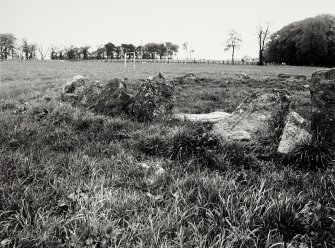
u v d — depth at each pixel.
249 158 7.04
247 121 8.61
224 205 4.62
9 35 156.12
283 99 8.70
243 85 24.78
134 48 183.62
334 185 5.48
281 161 7.11
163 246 3.82
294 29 107.50
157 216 4.51
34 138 8.43
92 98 12.70
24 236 3.89
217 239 4.09
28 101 14.75
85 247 3.82
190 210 4.66
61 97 14.84
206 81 27.11
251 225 4.21
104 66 72.75
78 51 164.38
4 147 7.47
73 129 9.41
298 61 109.50
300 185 5.85
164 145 7.84
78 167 6.33
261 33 99.56
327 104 7.67
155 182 5.78
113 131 9.22
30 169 5.84
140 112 11.16
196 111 14.09
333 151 7.02
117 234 4.01
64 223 4.23
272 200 4.61
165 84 11.92
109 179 5.78
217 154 7.11
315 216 4.43
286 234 4.18
